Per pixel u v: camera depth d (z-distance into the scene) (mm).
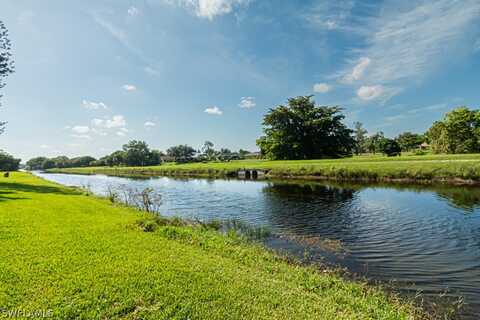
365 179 30281
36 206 12992
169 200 21297
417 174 26812
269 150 73562
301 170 37500
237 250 8078
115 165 134750
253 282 5578
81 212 12000
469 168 24672
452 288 6723
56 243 7312
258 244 9844
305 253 8977
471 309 5742
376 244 10031
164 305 4504
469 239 10375
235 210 16938
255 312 4445
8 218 10000
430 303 5988
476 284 6938
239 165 57000
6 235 7840
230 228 12320
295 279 6246
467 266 8047
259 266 6910
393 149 67562
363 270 7789
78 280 5188
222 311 4406
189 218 14414
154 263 6148
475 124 56312
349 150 75812
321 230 11984
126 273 5559
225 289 5133
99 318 4113
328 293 5672
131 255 6613
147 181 44094
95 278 5293
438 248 9547
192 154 144625
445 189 21859
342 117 72875
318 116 72312
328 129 72500
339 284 6340
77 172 93562
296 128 71625
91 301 4508
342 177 32312
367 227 12305
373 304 5418
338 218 14078
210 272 5875
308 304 4855
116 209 13453
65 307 4312
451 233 11133
